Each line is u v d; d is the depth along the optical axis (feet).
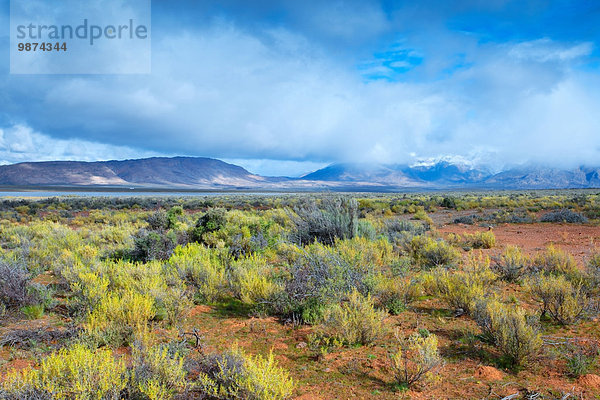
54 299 25.76
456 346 17.94
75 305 23.18
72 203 163.43
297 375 15.48
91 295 22.95
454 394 13.69
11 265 28.22
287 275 30.32
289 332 20.54
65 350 15.57
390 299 23.89
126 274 27.68
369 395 13.79
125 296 21.31
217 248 39.70
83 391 11.83
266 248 43.16
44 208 140.97
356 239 38.19
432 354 15.01
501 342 16.61
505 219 76.95
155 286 24.44
